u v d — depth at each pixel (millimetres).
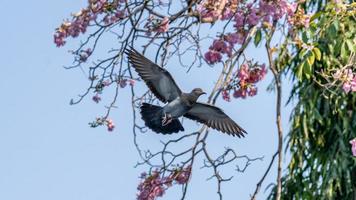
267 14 12492
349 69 12867
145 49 13047
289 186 17594
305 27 12891
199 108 11148
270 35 12453
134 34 13281
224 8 12844
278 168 11414
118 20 13812
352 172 17250
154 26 13258
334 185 17125
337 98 16781
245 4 12766
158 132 11109
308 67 12977
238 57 12422
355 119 17188
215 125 11227
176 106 11062
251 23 12500
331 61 16219
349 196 17297
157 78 11133
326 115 17281
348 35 14242
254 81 12820
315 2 17391
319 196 17219
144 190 13016
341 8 13398
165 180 12891
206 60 12859
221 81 12164
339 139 17250
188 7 13211
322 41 16094
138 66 11164
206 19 12914
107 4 13875
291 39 13156
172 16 13281
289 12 12602
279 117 11477
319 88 17203
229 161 11820
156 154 12492
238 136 11094
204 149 11922
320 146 17484
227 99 12797
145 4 13375
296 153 17547
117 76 13367
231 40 12797
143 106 11195
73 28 14008
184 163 12680
